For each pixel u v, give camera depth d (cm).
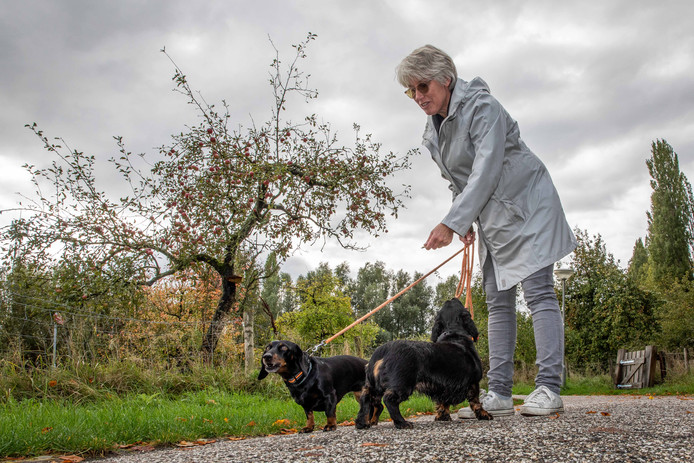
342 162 1358
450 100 384
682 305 2238
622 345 2094
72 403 645
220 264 1292
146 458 292
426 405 778
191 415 513
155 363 838
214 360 951
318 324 2752
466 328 403
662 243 3875
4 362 691
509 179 370
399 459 217
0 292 812
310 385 476
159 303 1681
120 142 1131
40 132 1063
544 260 360
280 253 1273
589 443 223
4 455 352
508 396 401
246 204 1194
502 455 212
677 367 1684
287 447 286
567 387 1900
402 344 368
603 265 2250
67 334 813
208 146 1216
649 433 242
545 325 360
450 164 395
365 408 379
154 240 1167
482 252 411
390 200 1411
